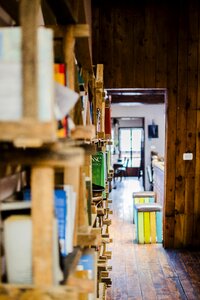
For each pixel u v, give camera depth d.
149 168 8.94
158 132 9.91
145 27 4.04
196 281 3.41
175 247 4.35
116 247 4.43
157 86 4.10
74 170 1.16
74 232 1.10
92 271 1.19
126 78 4.09
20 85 0.72
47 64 0.72
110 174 3.64
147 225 4.59
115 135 12.64
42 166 0.81
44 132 0.70
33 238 0.81
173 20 4.02
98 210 2.22
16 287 0.80
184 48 4.05
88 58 1.75
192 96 4.12
